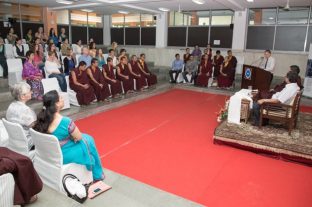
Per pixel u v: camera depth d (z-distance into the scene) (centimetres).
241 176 316
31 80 532
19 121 281
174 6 883
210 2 777
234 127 420
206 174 319
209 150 389
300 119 469
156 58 1111
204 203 263
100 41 1269
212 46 1005
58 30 1075
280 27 873
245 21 910
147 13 1080
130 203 244
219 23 980
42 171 253
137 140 425
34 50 689
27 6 948
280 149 358
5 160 187
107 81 659
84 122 509
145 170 327
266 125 429
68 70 666
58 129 243
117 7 901
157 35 1098
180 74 906
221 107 642
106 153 375
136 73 762
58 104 250
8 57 718
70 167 248
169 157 364
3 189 167
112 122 514
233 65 822
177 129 480
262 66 738
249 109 438
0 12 872
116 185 284
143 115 567
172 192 281
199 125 505
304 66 839
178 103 680
